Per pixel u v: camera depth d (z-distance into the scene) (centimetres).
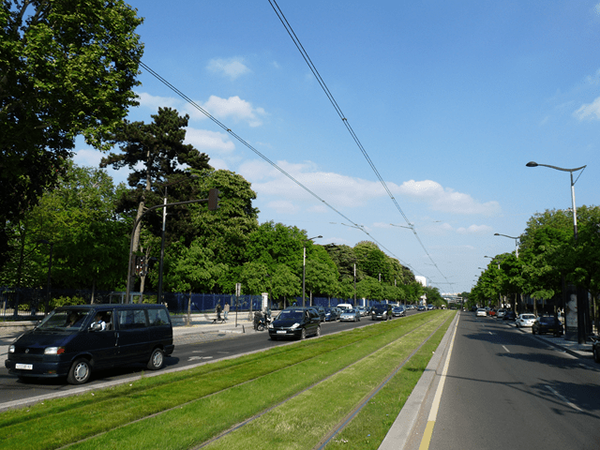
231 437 582
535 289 4381
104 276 3169
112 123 1616
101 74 1575
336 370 1192
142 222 3834
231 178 5019
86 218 3756
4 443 551
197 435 588
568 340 2667
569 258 2200
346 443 557
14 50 1287
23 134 1469
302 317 2348
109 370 1246
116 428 623
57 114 1509
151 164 3725
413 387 952
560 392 1008
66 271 3231
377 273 10631
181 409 730
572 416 779
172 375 1097
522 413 793
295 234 5719
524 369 1384
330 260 7588
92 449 530
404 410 731
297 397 839
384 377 1086
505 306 8281
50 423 641
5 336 2050
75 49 1517
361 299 9162
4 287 2464
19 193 2081
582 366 1531
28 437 576
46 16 1557
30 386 991
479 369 1348
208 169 4834
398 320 4462
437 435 645
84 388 932
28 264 3434
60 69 1412
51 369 970
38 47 1325
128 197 3525
